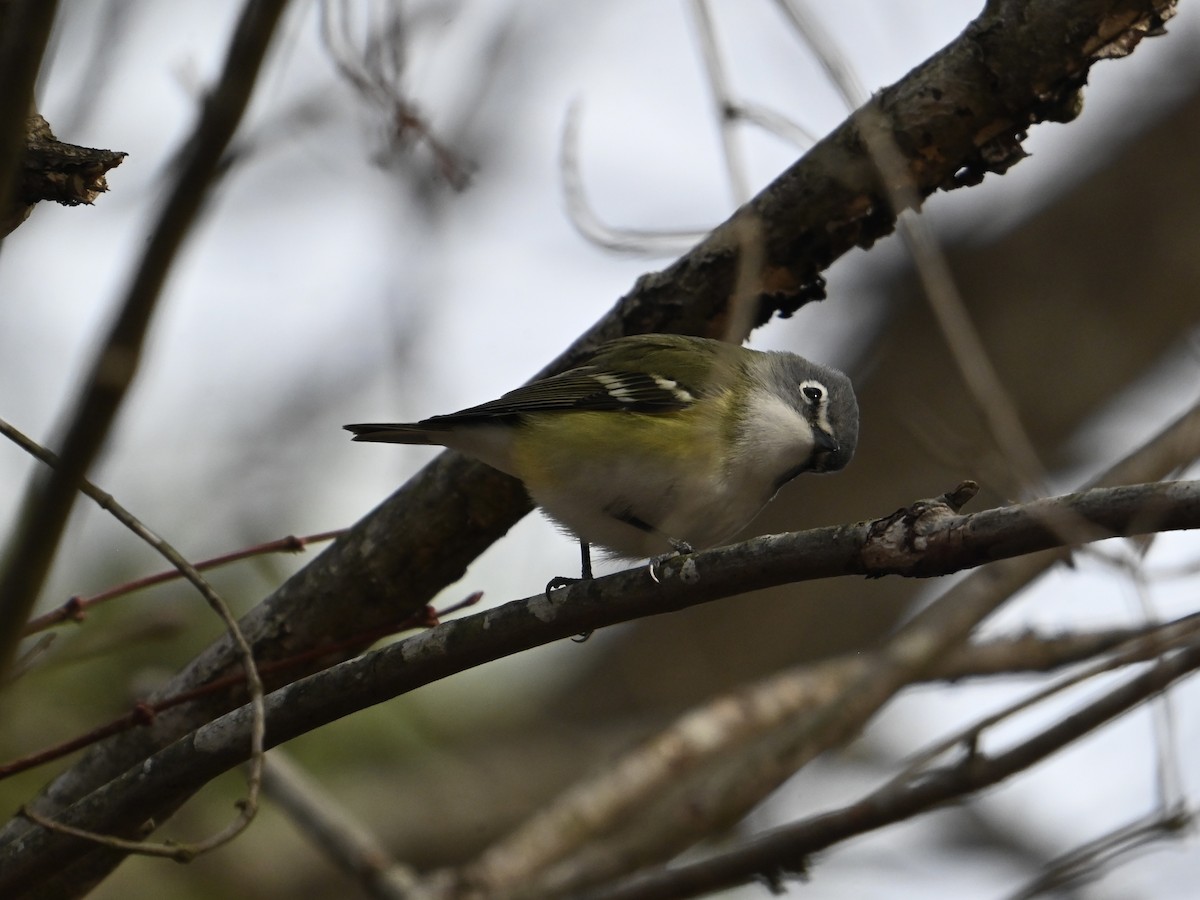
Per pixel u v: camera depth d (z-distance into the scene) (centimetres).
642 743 1447
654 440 1059
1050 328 1881
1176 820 934
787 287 1062
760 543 731
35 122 770
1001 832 1681
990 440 1137
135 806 788
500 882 1317
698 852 1488
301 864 1661
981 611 1165
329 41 988
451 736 1764
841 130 1004
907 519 690
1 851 796
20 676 905
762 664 1838
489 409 1054
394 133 1030
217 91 593
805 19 876
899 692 1192
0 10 618
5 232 774
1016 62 947
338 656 1034
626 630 1912
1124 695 878
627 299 1093
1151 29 934
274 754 1339
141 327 602
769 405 1133
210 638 1479
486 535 1067
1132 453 1055
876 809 942
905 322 1923
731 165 817
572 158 1122
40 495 620
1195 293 1855
